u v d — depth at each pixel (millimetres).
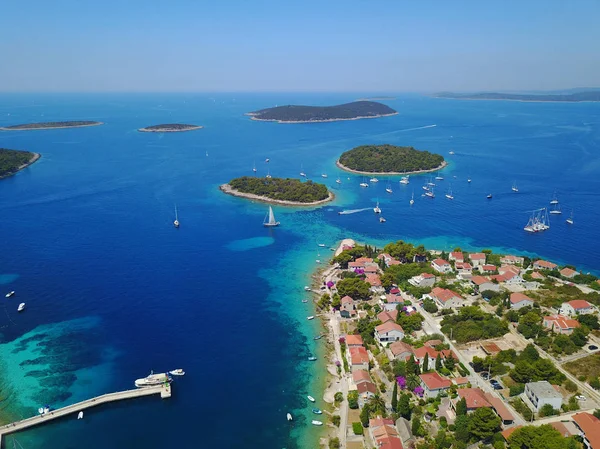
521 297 155000
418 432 99812
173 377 124625
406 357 126000
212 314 158250
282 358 133500
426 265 189375
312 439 103000
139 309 161000
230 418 110125
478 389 109875
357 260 195500
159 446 102188
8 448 101000
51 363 129750
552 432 90312
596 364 119375
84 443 103000
